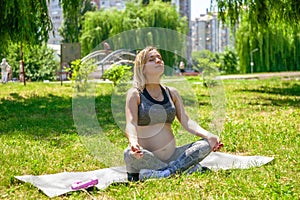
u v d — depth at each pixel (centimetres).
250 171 445
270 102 1179
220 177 425
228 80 2375
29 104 1202
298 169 453
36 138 683
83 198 383
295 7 1376
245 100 1242
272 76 2639
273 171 446
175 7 3506
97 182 418
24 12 1193
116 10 3341
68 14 1387
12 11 1205
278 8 1392
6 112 1024
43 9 1255
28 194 398
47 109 1086
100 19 3303
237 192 373
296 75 2666
